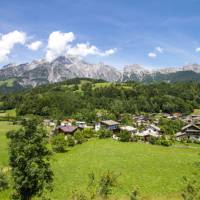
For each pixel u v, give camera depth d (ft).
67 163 262.26
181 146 354.74
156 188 194.49
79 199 165.68
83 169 241.35
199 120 572.92
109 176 194.49
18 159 118.83
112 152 309.63
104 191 173.06
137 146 346.54
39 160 124.06
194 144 378.32
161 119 553.23
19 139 124.57
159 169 243.60
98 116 599.98
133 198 163.73
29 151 121.60
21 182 120.67
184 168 247.29
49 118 626.64
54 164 258.16
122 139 381.40
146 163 263.70
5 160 258.37
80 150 321.73
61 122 528.63
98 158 281.95
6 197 158.81
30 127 126.21
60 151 315.17
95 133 426.92
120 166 252.21
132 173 230.68
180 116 654.53
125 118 564.30
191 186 160.35
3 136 408.87
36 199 167.02
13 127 510.58
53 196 178.19
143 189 192.03
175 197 176.55
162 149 332.80
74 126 457.27
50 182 129.80
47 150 129.29
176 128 488.02
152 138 373.40
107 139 395.34
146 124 525.75
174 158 285.23
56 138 340.80
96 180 207.92
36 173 120.16
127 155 296.10
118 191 182.80
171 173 231.50
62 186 196.85
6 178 165.37
